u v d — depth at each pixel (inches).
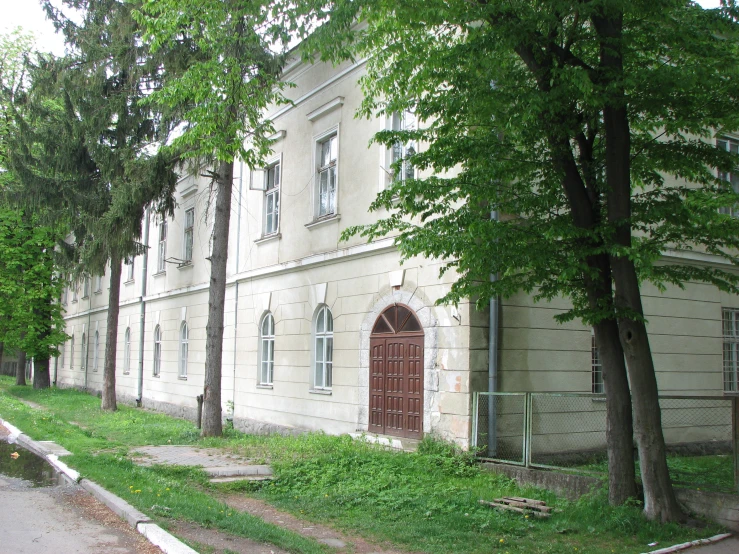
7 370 1972.2
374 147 519.8
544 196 321.1
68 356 1489.9
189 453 486.6
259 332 676.7
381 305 495.8
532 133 318.0
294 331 610.5
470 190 318.7
